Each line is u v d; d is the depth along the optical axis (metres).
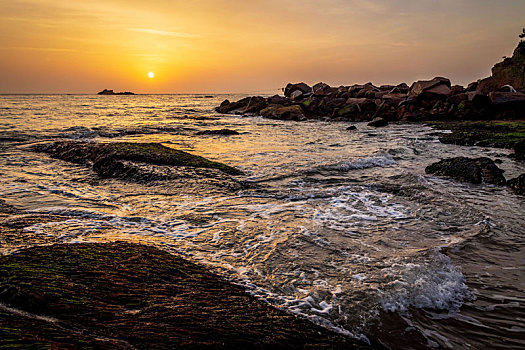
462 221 6.64
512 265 4.86
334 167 11.41
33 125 22.70
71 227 5.86
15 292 3.21
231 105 46.84
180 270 4.29
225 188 8.68
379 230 6.12
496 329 3.49
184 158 10.88
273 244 5.43
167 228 6.09
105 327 2.91
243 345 2.95
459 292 4.11
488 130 22.42
